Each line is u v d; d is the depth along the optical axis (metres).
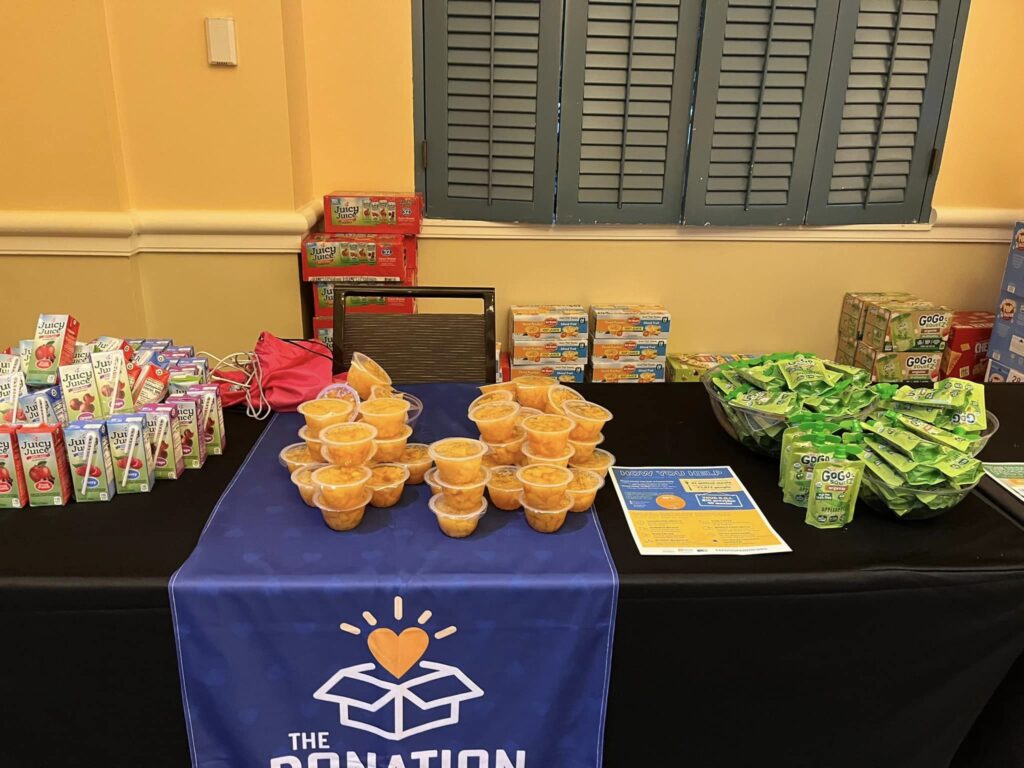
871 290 2.80
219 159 2.26
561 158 2.54
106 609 0.91
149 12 2.10
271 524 1.06
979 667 1.04
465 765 1.03
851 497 1.08
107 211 2.21
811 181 2.60
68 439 1.08
